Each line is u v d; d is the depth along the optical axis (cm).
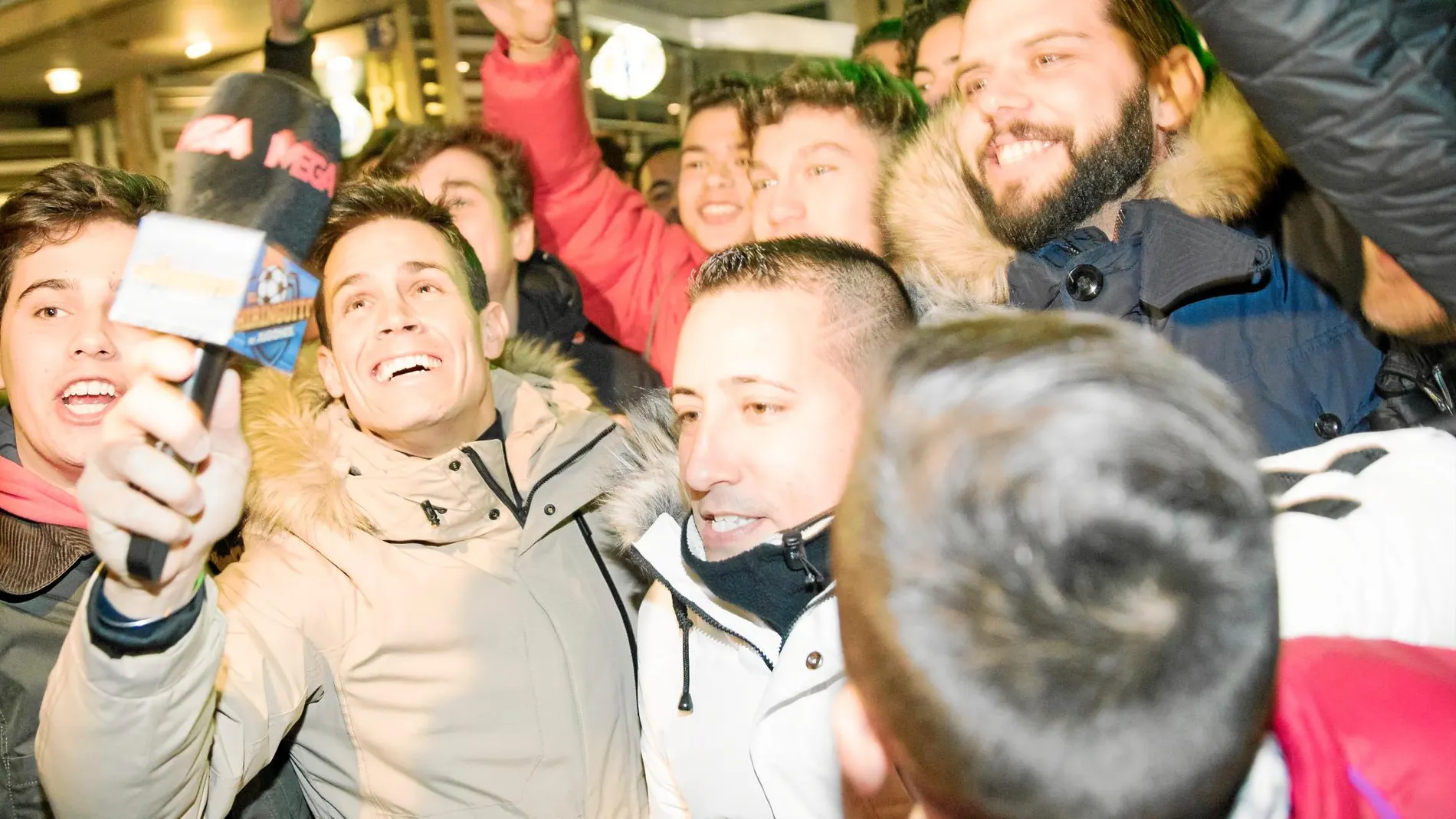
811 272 116
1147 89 134
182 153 80
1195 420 49
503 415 157
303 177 82
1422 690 68
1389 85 86
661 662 128
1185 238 126
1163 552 48
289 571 133
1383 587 80
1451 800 63
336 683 134
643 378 232
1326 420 123
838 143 189
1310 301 129
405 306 140
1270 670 50
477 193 210
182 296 77
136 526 80
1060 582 48
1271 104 92
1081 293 132
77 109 573
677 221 300
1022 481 48
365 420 140
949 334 56
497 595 140
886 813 95
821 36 413
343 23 468
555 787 136
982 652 49
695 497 117
